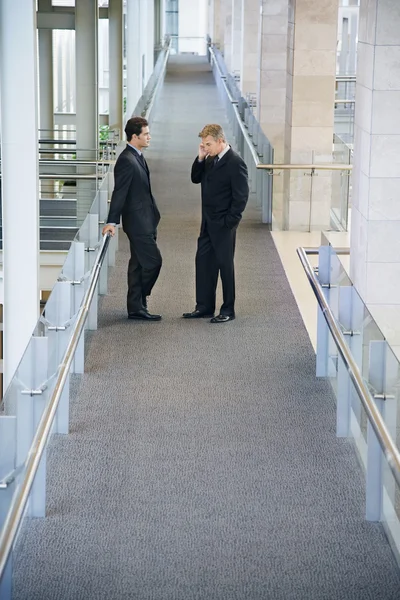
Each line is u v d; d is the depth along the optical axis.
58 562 4.72
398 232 8.96
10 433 4.16
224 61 35.59
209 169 8.61
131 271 8.84
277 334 8.58
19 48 9.48
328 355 7.40
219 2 45.62
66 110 39.44
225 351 8.07
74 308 7.36
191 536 4.99
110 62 24.81
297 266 11.36
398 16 8.53
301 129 14.30
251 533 5.03
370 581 4.59
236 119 21.09
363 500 5.43
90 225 8.89
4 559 3.64
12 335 10.24
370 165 8.84
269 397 7.05
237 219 8.62
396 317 9.15
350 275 9.85
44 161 16.48
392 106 8.70
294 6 14.09
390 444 4.36
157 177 17.56
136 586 4.51
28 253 9.98
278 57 19.86
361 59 9.22
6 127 9.66
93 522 5.14
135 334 8.50
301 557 4.80
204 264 8.95
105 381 7.33
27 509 5.16
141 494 5.47
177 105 30.06
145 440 6.24
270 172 13.56
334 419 6.64
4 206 9.88
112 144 18.14
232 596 4.43
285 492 5.52
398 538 4.75
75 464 5.87
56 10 22.44
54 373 5.55
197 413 6.72
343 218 13.27
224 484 5.62
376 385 4.98
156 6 46.25
